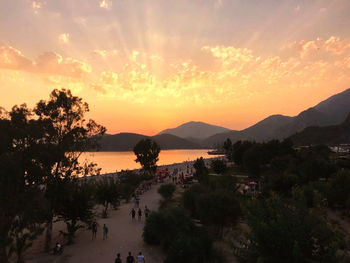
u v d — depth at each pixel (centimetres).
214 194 2347
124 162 17150
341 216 2967
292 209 814
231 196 2377
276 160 5497
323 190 3488
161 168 9481
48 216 1933
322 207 830
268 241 754
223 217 2170
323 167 4834
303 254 700
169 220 2062
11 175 1505
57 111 2125
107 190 3162
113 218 3033
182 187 5328
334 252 687
